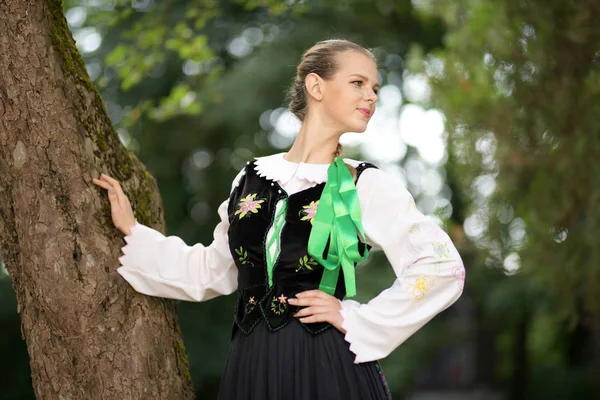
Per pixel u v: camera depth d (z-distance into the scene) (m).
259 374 2.22
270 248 2.28
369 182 2.31
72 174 2.42
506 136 5.46
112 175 2.56
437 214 6.32
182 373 2.58
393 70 9.77
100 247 2.43
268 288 2.27
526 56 5.41
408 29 9.36
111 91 8.58
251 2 5.01
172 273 2.48
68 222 2.40
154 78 8.70
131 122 5.03
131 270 2.47
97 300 2.41
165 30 4.97
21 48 2.38
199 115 8.93
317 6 8.72
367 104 2.39
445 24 6.10
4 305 9.59
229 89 8.77
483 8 5.48
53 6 2.51
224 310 9.96
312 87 2.41
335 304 2.23
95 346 2.41
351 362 2.21
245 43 9.45
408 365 11.04
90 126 2.52
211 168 10.02
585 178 5.41
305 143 2.41
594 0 5.27
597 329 6.00
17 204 2.40
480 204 5.91
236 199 2.40
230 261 2.48
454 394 19.36
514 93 5.48
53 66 2.43
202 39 4.78
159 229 2.72
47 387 2.44
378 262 10.25
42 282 2.39
